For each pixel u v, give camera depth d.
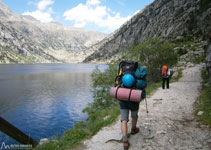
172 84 17.97
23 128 20.34
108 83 18.75
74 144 4.71
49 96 40.06
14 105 31.98
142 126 5.78
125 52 28.55
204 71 25.02
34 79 77.31
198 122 5.92
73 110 27.61
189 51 61.62
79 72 121.81
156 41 30.72
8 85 58.84
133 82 4.38
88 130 5.61
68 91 46.47
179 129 5.39
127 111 4.45
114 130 5.61
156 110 7.87
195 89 13.68
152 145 4.41
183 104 8.81
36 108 29.64
